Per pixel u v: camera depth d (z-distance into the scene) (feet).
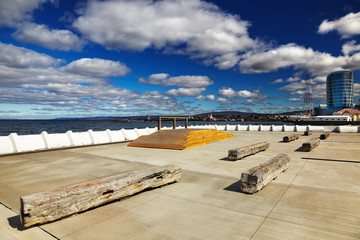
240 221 12.56
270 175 19.83
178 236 10.96
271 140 58.49
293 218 12.91
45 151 39.93
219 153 38.01
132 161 30.81
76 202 13.26
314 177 22.16
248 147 33.78
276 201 15.65
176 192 17.72
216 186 19.34
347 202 15.40
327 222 12.35
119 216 13.33
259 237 10.79
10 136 39.45
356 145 46.24
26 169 25.71
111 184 15.08
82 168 26.32
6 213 13.80
